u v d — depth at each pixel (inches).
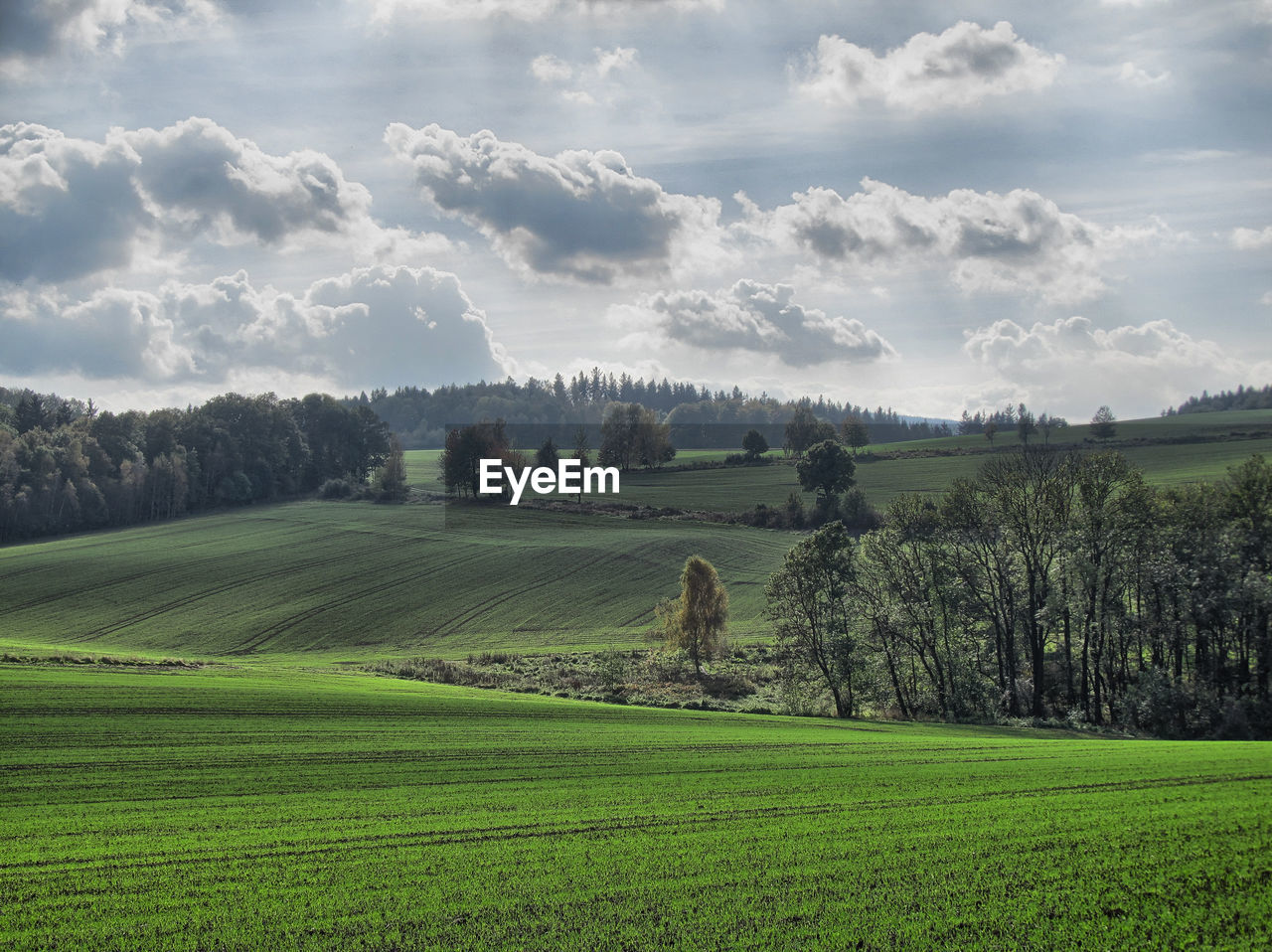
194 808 804.6
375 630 2970.0
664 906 561.0
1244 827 687.7
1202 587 1915.6
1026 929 521.7
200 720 1202.6
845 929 524.7
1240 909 542.9
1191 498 2046.0
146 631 2901.1
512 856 660.1
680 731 1295.5
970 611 2138.3
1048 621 2001.7
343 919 546.6
